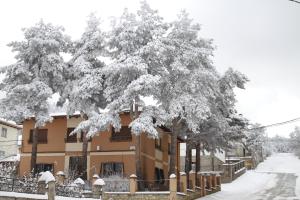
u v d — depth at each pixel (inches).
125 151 1451.8
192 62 1368.1
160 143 1632.6
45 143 1562.5
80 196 1000.2
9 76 1424.7
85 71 1386.6
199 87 1359.5
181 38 1400.1
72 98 1413.6
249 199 1423.5
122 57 1311.5
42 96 1374.3
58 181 1139.9
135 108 1321.4
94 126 1275.8
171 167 1353.3
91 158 1482.5
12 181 868.6
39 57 1440.7
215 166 2293.3
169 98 1353.3
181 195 1221.7
